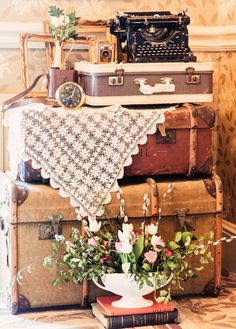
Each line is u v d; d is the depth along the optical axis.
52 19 3.12
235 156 3.52
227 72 3.58
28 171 2.82
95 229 2.73
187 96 3.05
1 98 3.31
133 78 2.98
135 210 2.86
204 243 2.97
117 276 2.69
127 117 2.87
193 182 2.96
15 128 2.86
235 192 3.52
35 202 2.77
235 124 3.51
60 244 2.79
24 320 2.77
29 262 2.80
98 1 3.46
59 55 3.13
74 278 2.75
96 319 2.78
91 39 3.34
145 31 3.09
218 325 2.72
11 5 3.35
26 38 3.26
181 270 2.74
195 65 3.04
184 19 3.12
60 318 2.79
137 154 2.90
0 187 3.00
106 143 2.84
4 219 2.89
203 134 2.98
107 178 2.84
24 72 3.29
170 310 2.74
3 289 3.05
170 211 2.91
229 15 3.51
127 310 2.71
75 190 2.81
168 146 2.94
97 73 2.94
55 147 2.80
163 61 3.07
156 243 2.70
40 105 2.94
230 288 3.19
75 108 2.95
